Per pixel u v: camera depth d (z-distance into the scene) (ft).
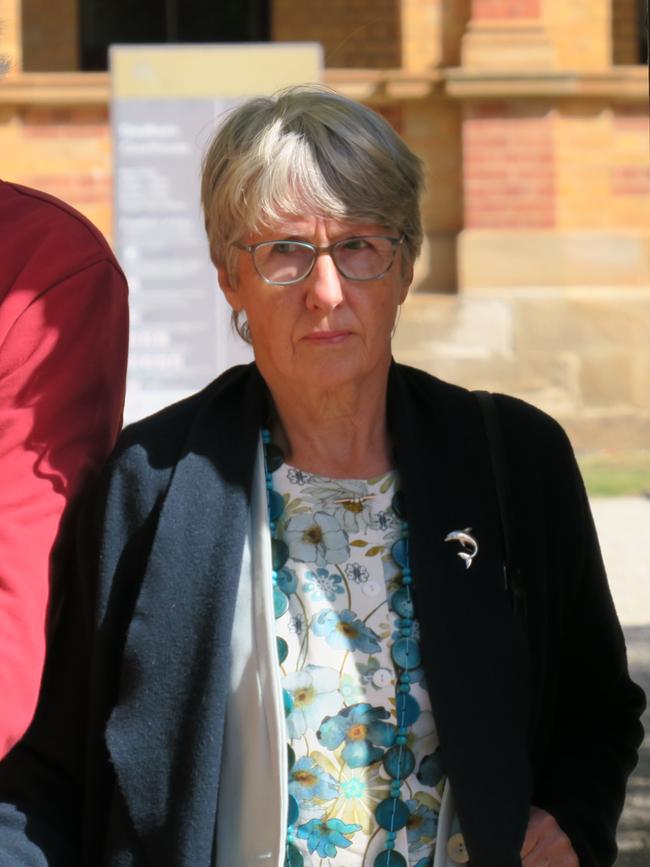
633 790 38.47
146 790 17.29
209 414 18.70
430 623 17.81
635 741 20.43
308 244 17.70
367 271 18.01
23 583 17.94
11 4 96.43
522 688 18.06
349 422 18.65
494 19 97.14
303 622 17.93
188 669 17.42
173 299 74.49
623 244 97.50
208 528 17.81
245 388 19.20
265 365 18.53
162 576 17.60
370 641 17.94
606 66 98.12
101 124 98.68
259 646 17.60
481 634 17.97
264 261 17.87
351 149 17.70
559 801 19.42
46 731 18.84
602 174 98.12
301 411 18.62
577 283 97.40
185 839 17.06
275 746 17.33
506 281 97.09
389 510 18.56
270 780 17.43
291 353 18.07
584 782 19.60
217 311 74.64
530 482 18.98
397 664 17.93
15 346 19.22
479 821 17.40
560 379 94.27
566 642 20.10
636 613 52.60
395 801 17.72
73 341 19.60
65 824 18.57
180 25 113.50
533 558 18.80
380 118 18.34
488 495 18.74
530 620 18.78
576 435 91.45
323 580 18.08
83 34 112.88
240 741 17.65
